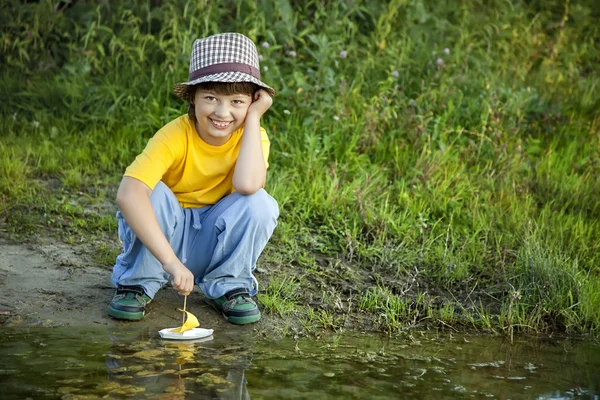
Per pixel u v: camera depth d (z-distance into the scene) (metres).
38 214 4.82
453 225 4.98
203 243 3.55
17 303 3.59
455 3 7.81
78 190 5.27
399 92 6.18
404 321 3.82
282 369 3.03
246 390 2.78
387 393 2.85
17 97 6.58
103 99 6.40
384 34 6.76
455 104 6.30
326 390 2.84
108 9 7.08
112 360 3.00
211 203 3.60
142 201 3.28
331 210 5.00
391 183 5.49
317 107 5.98
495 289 4.26
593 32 8.81
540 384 3.07
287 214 4.92
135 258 3.49
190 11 6.79
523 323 3.85
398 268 4.40
